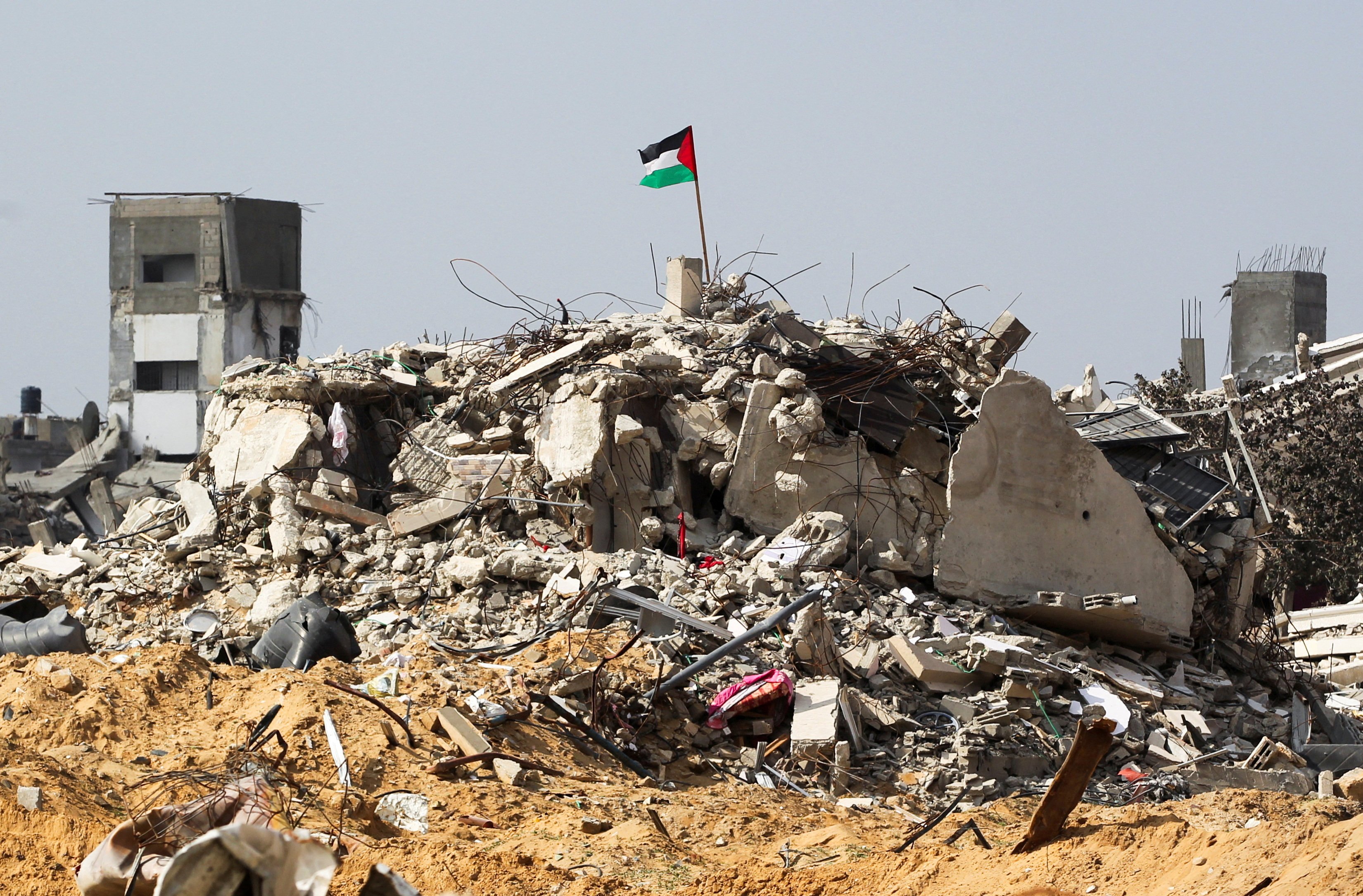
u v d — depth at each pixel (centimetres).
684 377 4588
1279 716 4356
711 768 3272
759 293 5403
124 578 4512
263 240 11275
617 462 4416
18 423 13500
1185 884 1870
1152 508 4719
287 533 4472
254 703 2856
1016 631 4306
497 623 3991
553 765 2956
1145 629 4362
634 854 2402
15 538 10262
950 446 4494
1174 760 3697
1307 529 7306
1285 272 10525
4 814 2131
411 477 4769
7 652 3338
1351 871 1717
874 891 2131
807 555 4119
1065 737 3656
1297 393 7838
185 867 1228
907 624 4000
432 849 2298
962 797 3030
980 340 4669
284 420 4794
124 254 11256
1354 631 6159
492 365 5025
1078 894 1914
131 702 2767
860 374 4553
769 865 2278
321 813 2430
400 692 3081
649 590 3912
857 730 3466
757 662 3609
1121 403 5244
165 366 11288
